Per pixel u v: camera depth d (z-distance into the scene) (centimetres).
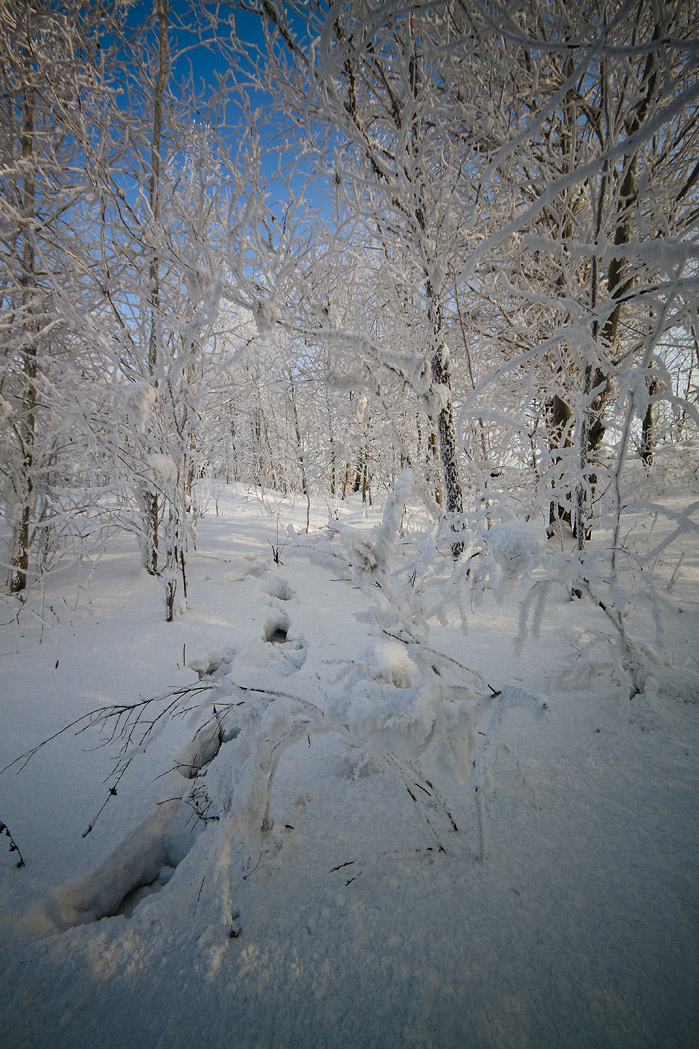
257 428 977
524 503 427
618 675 241
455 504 447
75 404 384
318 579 523
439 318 425
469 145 351
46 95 385
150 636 372
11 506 468
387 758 172
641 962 129
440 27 332
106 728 263
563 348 486
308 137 354
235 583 490
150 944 148
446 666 170
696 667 272
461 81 371
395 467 769
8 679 314
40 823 200
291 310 404
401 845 175
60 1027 128
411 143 381
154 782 220
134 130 405
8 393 441
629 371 202
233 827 151
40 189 439
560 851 166
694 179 367
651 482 417
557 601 411
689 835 166
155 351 420
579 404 256
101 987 137
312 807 199
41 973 141
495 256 467
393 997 127
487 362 583
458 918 146
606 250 176
